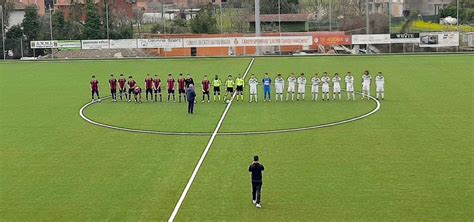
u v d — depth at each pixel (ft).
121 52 310.86
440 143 119.96
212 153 114.93
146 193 91.25
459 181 94.68
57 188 95.09
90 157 114.32
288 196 88.99
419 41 292.40
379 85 173.47
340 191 90.74
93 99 182.91
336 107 162.09
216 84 176.86
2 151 120.67
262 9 371.56
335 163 106.42
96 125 145.38
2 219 82.12
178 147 120.57
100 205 86.48
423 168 102.27
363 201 86.07
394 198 87.10
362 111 155.22
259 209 83.51
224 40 297.74
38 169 106.52
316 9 367.86
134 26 353.92
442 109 156.04
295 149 117.08
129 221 79.92
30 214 83.76
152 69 254.06
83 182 97.96
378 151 114.42
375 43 291.99
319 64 255.91
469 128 133.08
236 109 162.30
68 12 384.27
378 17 334.03
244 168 103.71
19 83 224.12
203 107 166.61
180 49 309.22
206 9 373.61
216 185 94.43
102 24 328.70
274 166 105.09
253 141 124.36
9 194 92.58
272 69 243.19
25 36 320.09
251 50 307.37
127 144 124.47
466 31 300.81
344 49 306.35
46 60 299.17
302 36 292.81
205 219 80.07
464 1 343.67
